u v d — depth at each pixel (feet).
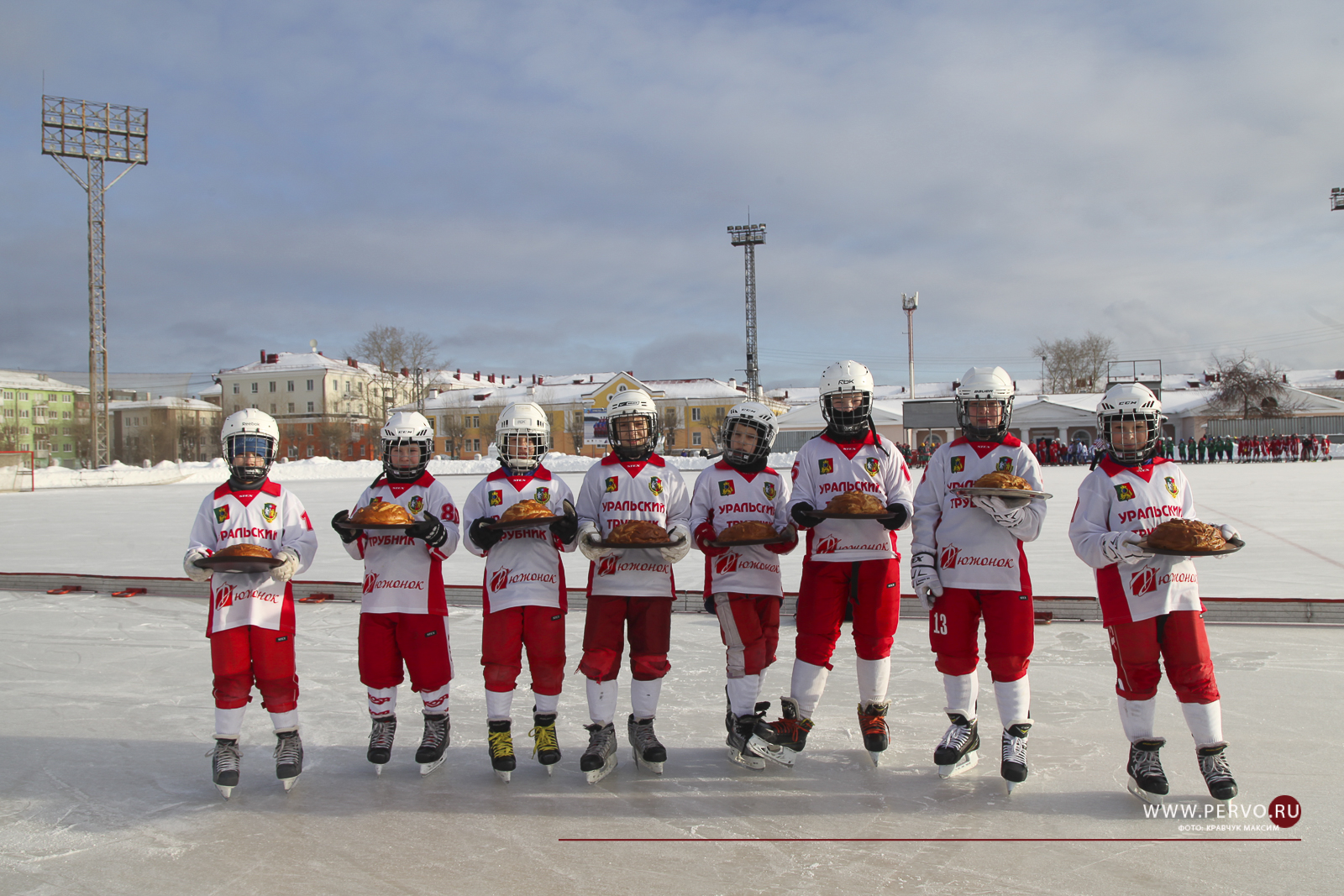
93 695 18.58
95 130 146.20
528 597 13.97
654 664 14.11
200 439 267.80
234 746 13.25
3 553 42.68
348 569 36.17
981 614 13.65
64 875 10.55
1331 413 177.06
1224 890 9.66
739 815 12.11
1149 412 12.81
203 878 10.42
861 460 14.65
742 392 254.47
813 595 14.16
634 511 14.75
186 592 31.42
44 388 309.22
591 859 10.78
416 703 18.12
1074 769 13.55
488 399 271.49
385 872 10.53
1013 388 14.06
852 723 16.34
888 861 10.59
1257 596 25.44
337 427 262.67
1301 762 13.42
